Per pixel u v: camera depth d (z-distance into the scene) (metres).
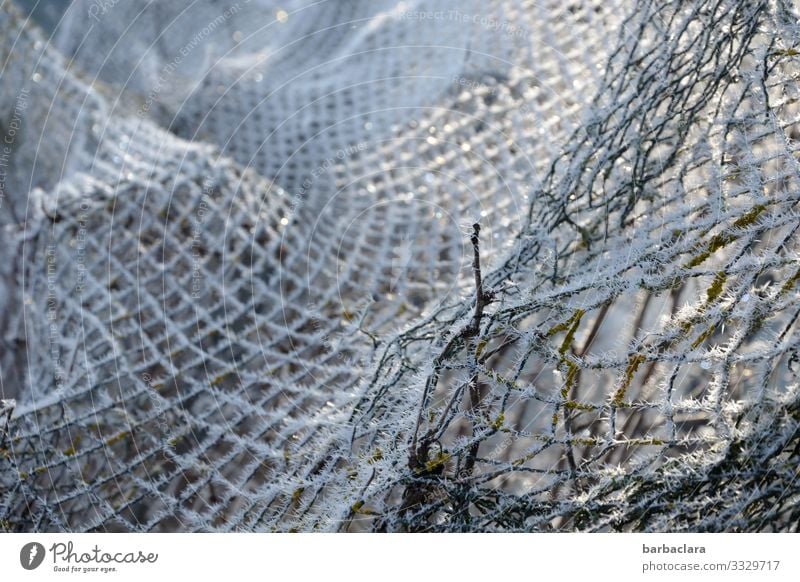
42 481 1.92
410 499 1.45
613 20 2.71
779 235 1.48
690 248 1.44
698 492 1.34
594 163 1.82
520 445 1.83
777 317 1.52
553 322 1.57
